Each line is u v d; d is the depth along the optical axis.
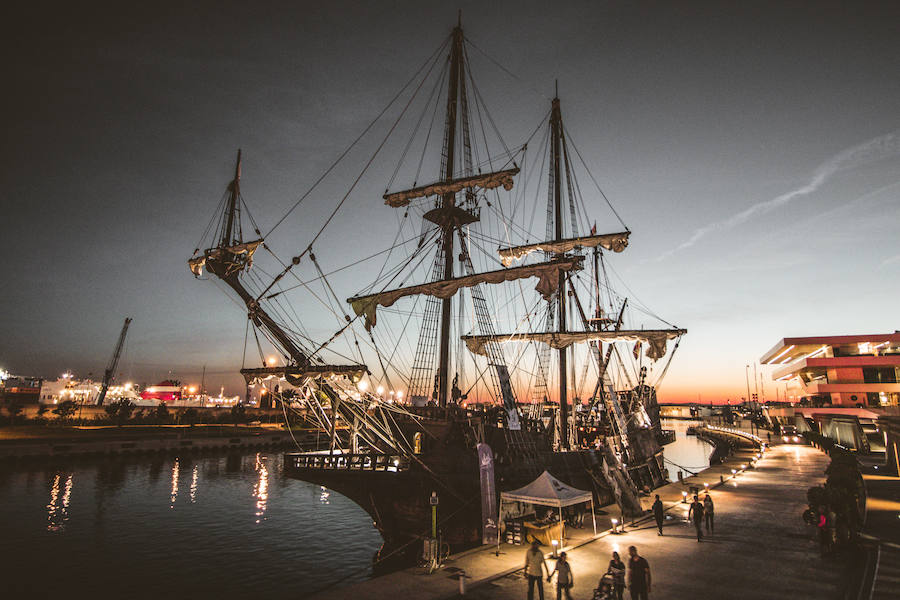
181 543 33.66
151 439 86.38
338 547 33.12
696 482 41.09
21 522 38.75
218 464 77.50
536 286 28.92
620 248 38.97
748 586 16.06
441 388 29.00
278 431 110.69
